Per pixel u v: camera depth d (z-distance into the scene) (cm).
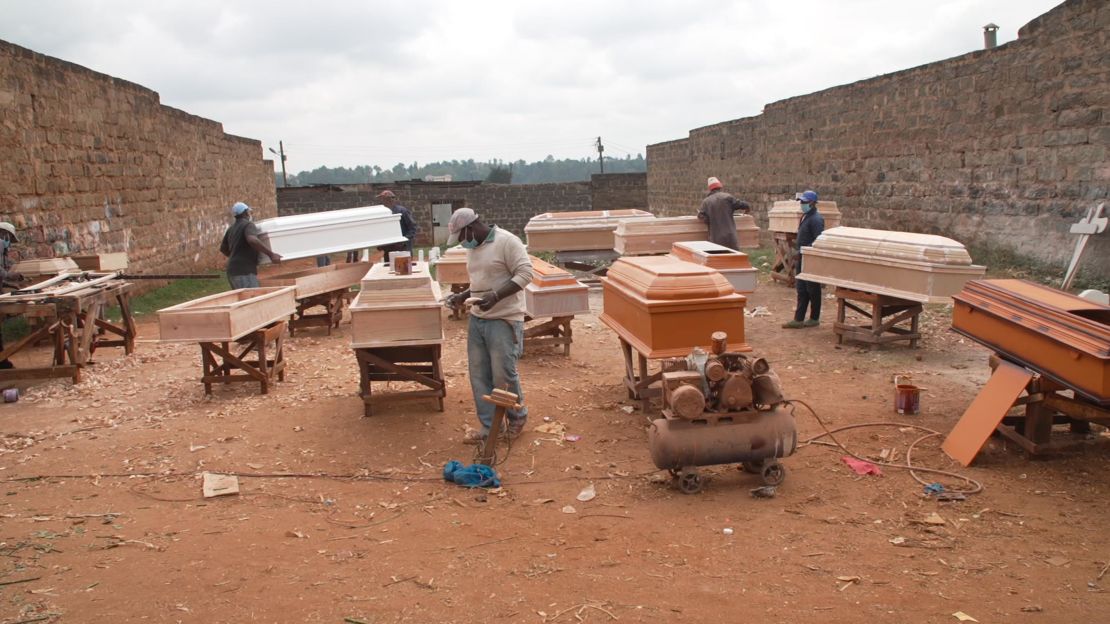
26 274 1048
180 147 2025
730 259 875
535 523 471
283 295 845
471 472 536
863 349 877
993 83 1334
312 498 522
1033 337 530
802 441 591
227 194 2516
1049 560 399
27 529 477
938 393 699
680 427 498
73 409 745
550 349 933
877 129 1702
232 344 987
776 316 1101
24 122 1230
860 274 873
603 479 539
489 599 380
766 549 423
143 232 1731
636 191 3553
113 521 489
